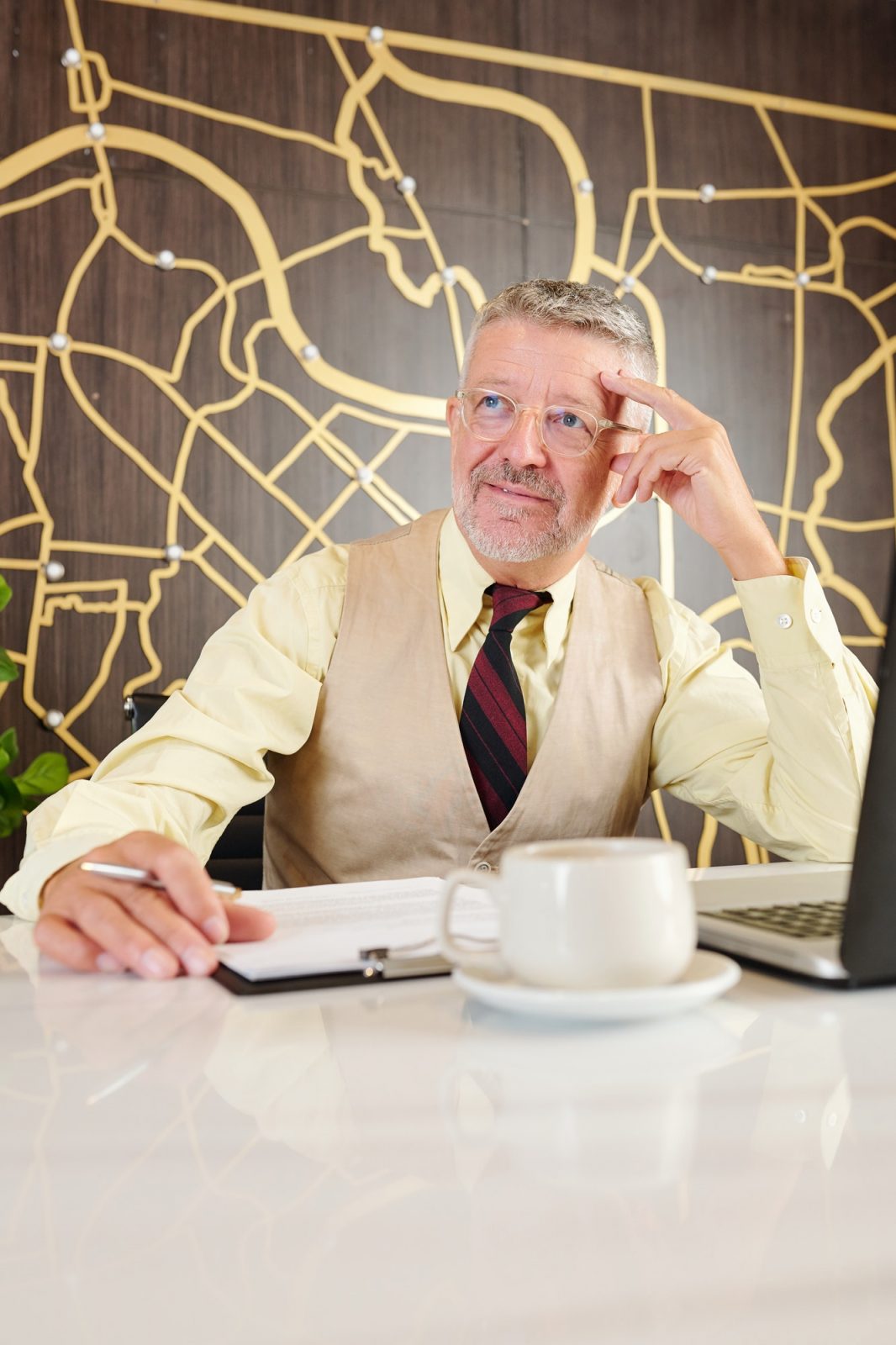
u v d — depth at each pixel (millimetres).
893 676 627
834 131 3643
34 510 2861
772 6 3592
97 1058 595
